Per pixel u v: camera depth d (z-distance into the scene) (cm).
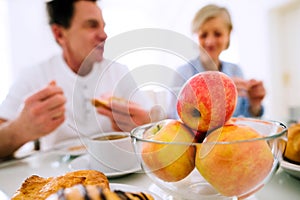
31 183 28
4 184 39
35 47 161
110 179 38
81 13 70
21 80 95
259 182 25
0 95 130
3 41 162
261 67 185
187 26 163
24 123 63
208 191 26
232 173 24
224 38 118
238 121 33
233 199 26
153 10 204
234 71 92
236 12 186
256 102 76
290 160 36
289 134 36
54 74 90
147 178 39
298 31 166
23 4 161
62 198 19
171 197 29
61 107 66
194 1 182
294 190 32
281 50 179
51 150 61
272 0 172
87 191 20
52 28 92
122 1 187
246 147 23
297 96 171
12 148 63
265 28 179
